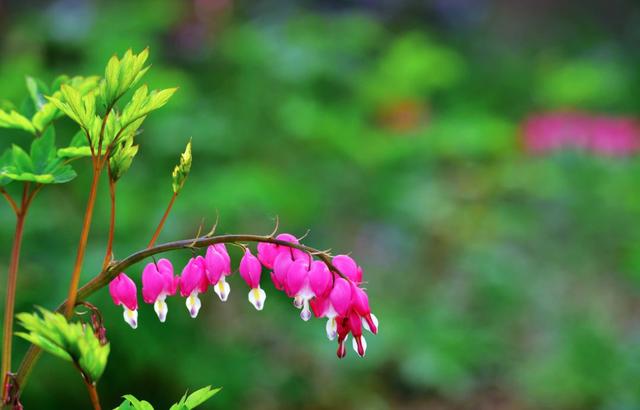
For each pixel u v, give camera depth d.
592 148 9.23
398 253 8.37
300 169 6.73
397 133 7.47
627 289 8.85
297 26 7.19
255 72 6.73
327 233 7.12
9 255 5.22
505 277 8.06
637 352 6.93
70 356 1.89
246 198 5.43
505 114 13.55
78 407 5.44
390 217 7.90
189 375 5.50
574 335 7.16
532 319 8.11
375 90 7.44
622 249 9.01
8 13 7.55
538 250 9.24
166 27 6.80
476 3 17.36
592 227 9.26
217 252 1.98
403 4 15.50
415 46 7.56
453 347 6.95
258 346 6.93
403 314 7.29
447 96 12.75
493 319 7.90
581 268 9.05
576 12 19.28
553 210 9.55
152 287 1.97
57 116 2.31
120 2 6.65
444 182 9.01
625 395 6.62
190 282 1.97
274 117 6.65
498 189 9.38
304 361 7.16
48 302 4.96
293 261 1.97
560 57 16.69
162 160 5.87
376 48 9.72
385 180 7.52
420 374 6.73
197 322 5.83
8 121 2.29
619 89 13.15
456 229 8.59
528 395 6.99
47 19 6.46
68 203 5.58
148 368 5.54
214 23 7.17
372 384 7.12
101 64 5.96
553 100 10.19
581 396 6.76
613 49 17.78
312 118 6.43
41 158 2.24
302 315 1.93
